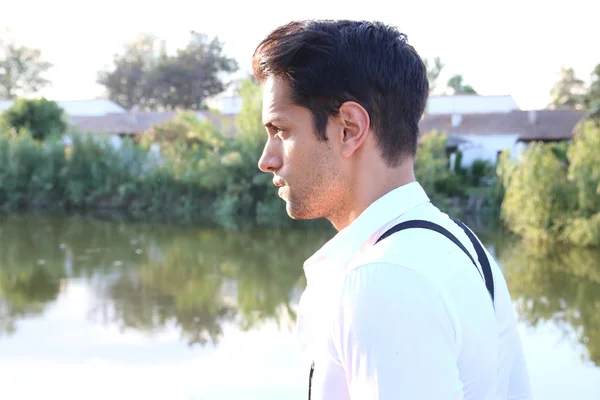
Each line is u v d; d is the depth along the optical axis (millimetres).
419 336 710
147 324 7758
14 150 23438
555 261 11898
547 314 7938
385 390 704
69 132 23797
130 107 54344
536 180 14180
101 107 40125
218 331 7430
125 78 54500
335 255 885
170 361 6297
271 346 6793
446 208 19609
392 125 873
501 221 17969
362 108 846
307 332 933
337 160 874
